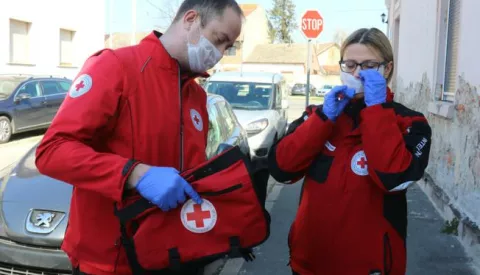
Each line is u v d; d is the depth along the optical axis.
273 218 5.93
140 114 1.86
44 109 12.62
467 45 5.04
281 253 4.75
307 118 2.39
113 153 1.87
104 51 1.91
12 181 4.16
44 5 18.92
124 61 1.86
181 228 1.81
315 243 2.26
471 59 4.87
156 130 1.88
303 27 9.59
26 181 4.12
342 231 2.18
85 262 1.92
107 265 1.89
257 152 8.30
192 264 1.84
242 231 1.86
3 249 3.50
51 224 3.54
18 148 11.20
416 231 5.24
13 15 17.30
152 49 1.94
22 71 17.94
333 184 2.20
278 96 10.02
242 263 4.51
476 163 4.58
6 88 12.20
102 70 1.81
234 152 1.94
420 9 7.97
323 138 2.20
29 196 3.84
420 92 7.86
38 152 1.74
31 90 12.46
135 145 1.86
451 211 5.36
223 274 4.29
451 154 5.60
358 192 2.16
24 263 3.46
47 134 1.74
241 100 9.62
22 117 12.04
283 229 5.50
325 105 2.18
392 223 2.17
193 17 1.91
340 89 2.15
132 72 1.86
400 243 2.20
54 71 19.80
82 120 1.73
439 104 6.09
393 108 2.11
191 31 1.91
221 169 1.89
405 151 2.05
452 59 6.18
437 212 5.97
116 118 1.85
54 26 19.62
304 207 2.31
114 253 1.88
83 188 1.73
